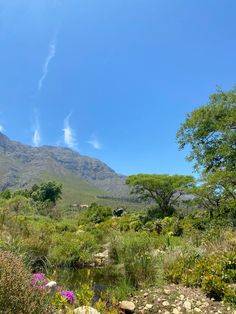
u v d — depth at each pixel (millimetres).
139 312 6727
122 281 8836
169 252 9664
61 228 26375
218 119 21328
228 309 6289
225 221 17047
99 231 23062
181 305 6633
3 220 13984
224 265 7547
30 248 11094
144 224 30125
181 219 25719
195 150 21578
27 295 3562
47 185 77750
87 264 13609
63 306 4883
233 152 19344
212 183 19172
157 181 38562
